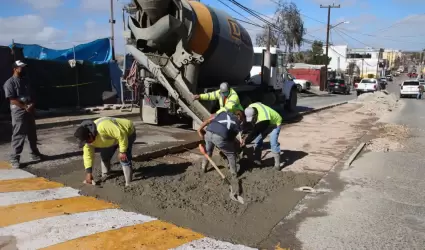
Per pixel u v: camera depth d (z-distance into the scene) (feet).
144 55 29.35
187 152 25.89
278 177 20.29
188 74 28.35
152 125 36.35
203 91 30.04
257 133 21.04
